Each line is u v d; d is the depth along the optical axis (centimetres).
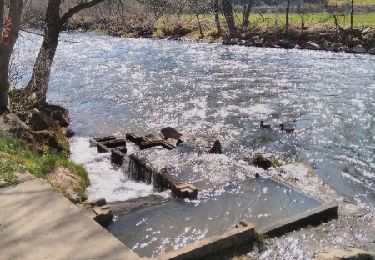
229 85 2548
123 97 2312
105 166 1326
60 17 1823
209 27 5294
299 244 853
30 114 1445
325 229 925
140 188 1167
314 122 1828
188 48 4262
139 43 4712
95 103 2195
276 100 2192
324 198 1092
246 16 4959
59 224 520
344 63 3155
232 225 938
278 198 1068
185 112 2009
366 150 1500
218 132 1706
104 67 3228
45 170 923
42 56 1766
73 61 3500
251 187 1134
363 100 2145
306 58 3447
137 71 3053
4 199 593
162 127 1780
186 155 1388
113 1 2162
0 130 1016
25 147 998
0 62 1200
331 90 2369
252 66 3153
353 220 971
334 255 789
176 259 732
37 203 577
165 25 5481
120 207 998
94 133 1698
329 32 4147
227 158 1370
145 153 1402
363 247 858
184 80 2717
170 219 955
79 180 1013
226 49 4141
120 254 457
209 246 770
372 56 3484
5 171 686
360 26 4128
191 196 1064
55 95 2367
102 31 5506
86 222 525
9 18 1221
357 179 1261
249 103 2148
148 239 871
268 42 4322
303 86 2484
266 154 1462
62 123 1741
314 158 1433
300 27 4494
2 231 507
